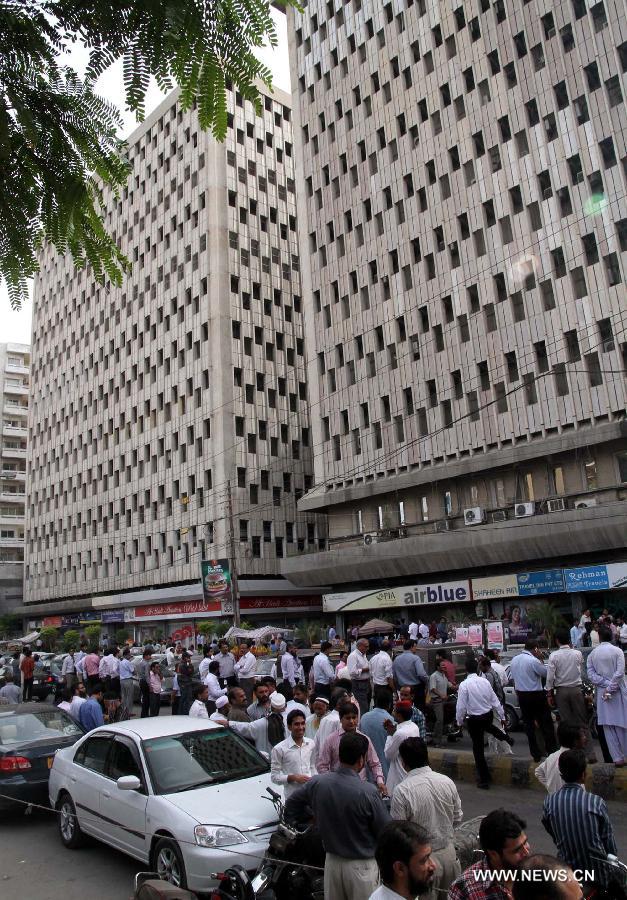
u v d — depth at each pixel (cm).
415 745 512
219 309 5359
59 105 335
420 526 3806
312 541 5431
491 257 3556
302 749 669
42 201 352
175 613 5238
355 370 4216
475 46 3728
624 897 414
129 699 1691
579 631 2070
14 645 5297
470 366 3591
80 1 304
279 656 1942
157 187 6212
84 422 6856
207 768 736
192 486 5366
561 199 3322
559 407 3216
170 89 315
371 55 4316
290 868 545
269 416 5459
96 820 759
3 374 8988
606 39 3198
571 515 3072
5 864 771
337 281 4416
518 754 1137
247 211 5762
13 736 1023
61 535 7012
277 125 6169
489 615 3391
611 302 3075
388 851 331
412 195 3994
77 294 7250
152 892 450
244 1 306
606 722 909
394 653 1585
